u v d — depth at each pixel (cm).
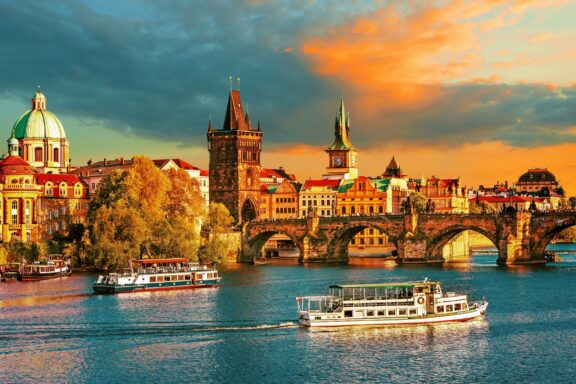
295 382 12019
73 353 13475
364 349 13625
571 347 13725
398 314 15325
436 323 15450
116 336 14588
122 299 18775
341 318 15200
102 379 12156
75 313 16800
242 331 14938
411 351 13512
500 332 14800
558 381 12038
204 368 12650
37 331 15012
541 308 17262
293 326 15325
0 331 15000
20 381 12069
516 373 12388
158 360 13062
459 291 19962
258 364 12825
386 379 12125
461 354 13325
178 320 15975
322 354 13338
